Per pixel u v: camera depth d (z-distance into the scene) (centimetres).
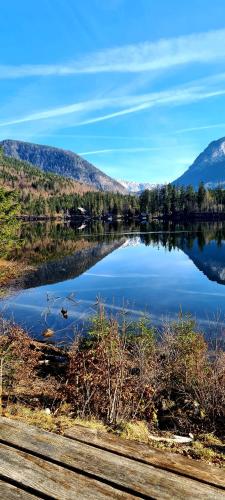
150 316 1984
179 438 599
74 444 289
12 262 3988
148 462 275
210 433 634
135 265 3947
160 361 923
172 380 866
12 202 2575
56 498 223
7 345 929
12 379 830
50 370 997
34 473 248
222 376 777
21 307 2295
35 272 3581
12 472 248
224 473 263
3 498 222
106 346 737
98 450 282
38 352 1150
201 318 1925
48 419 504
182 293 2603
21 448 281
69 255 4759
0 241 2622
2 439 294
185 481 247
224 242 5888
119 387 657
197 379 806
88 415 605
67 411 639
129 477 248
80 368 695
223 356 863
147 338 1037
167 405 754
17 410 563
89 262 4184
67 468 257
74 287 2906
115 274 3441
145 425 634
